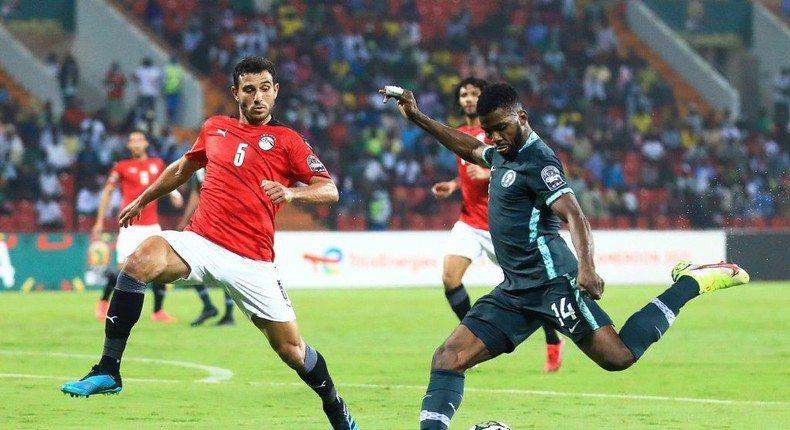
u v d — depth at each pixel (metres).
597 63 38.50
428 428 6.71
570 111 36.47
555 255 7.02
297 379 11.35
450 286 12.37
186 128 33.22
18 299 22.47
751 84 42.78
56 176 29.28
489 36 38.66
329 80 35.22
